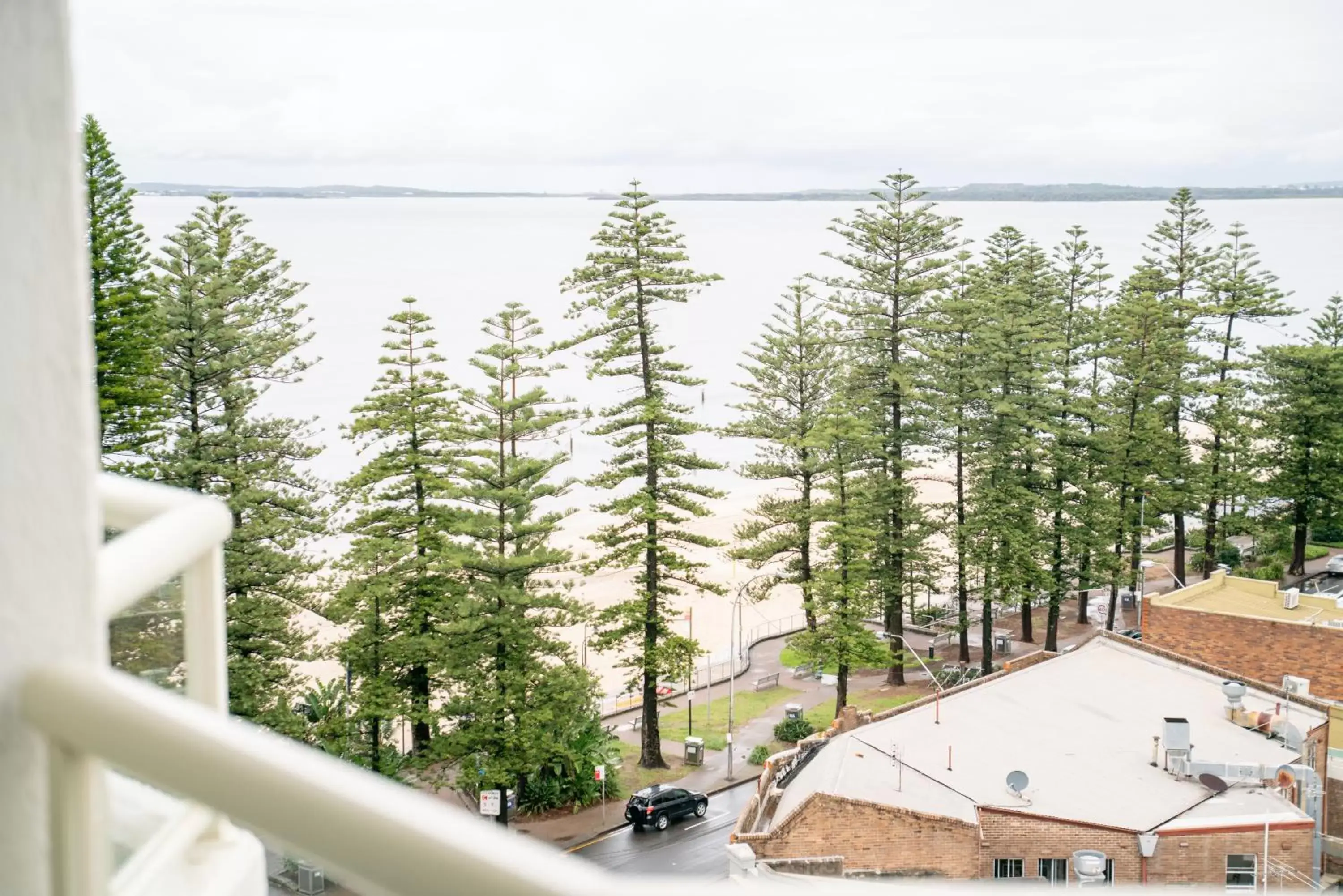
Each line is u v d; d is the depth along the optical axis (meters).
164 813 1.92
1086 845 17.16
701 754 35.78
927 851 17.30
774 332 43.53
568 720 30.09
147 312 30.58
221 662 1.97
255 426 31.20
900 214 47.12
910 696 42.88
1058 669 25.86
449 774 32.47
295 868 5.68
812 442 40.22
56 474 1.36
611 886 1.03
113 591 1.60
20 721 1.31
